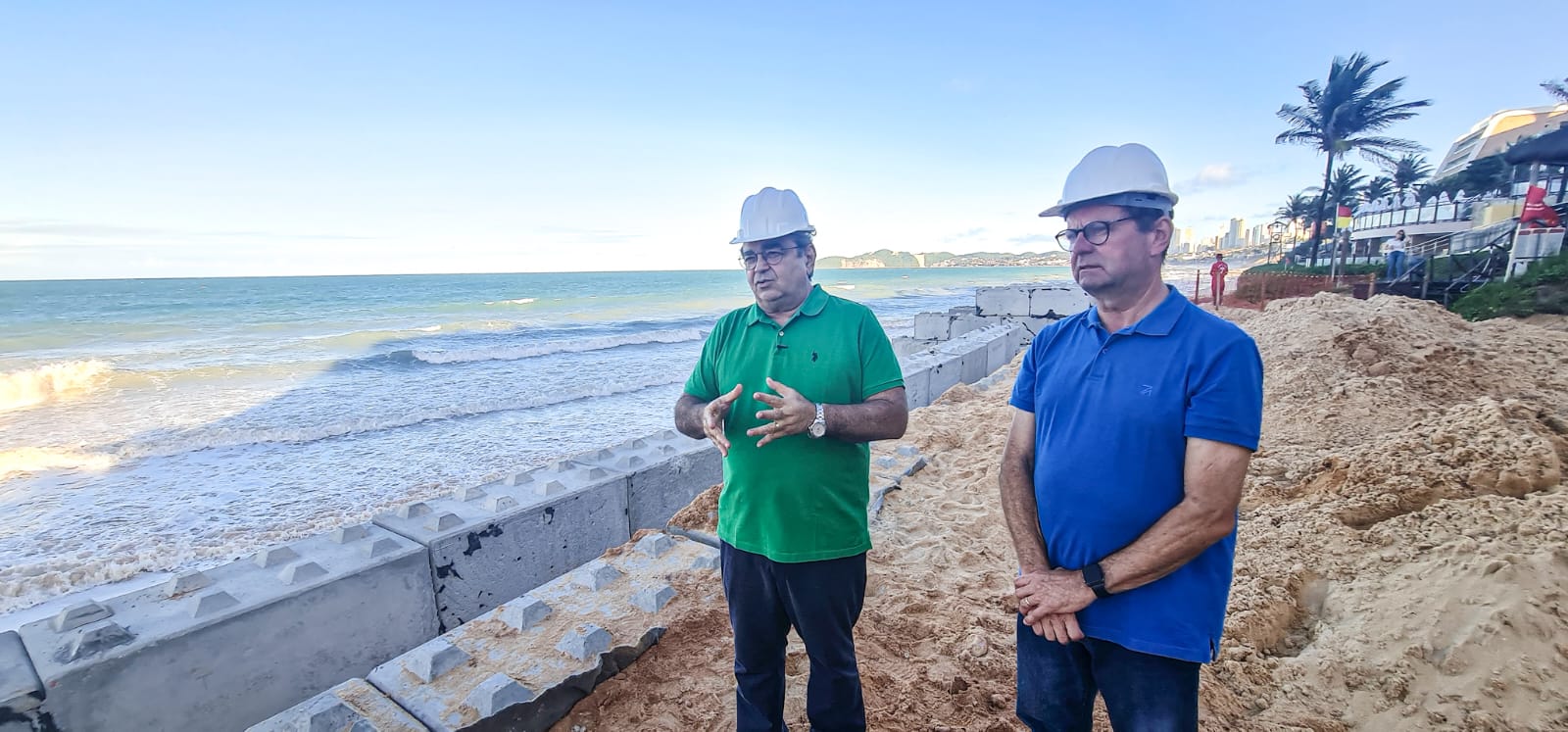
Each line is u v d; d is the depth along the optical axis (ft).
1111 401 5.23
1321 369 21.13
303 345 72.38
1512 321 28.35
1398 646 7.87
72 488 26.22
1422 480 11.02
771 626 6.95
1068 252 5.56
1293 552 10.58
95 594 17.83
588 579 10.69
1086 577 5.19
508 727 7.58
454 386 48.37
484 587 11.12
